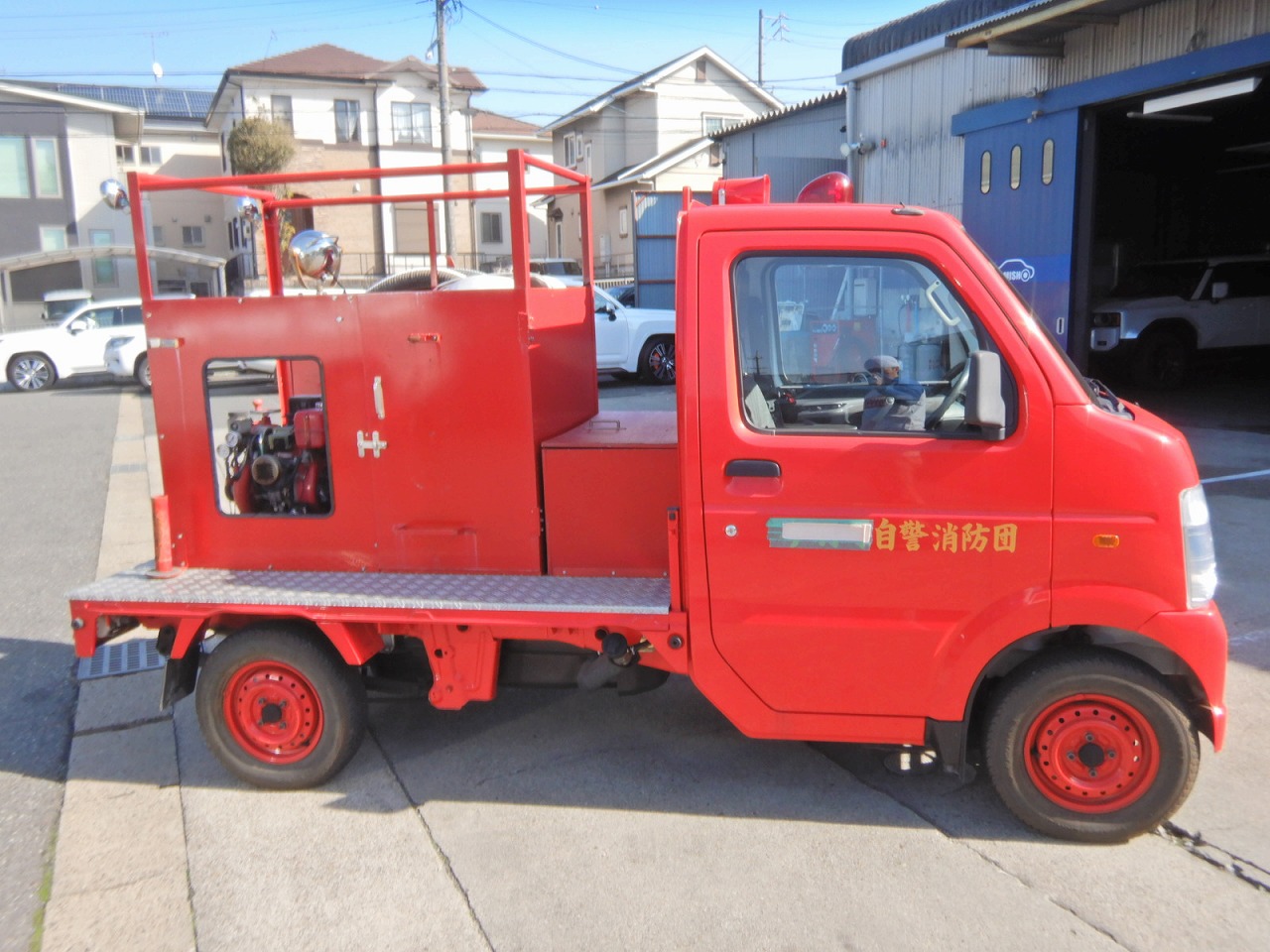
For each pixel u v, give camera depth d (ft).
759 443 11.05
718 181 14.08
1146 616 10.66
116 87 169.48
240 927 10.34
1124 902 10.35
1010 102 40.22
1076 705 11.16
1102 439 10.52
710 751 14.05
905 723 11.41
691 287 11.04
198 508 13.37
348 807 12.75
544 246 143.23
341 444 12.83
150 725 15.57
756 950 9.77
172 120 139.23
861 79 50.34
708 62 128.88
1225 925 9.96
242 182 12.85
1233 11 31.58
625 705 15.66
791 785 12.98
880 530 10.94
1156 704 10.85
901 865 11.12
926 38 45.39
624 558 12.54
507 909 10.52
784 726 11.68
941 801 12.48
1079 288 38.96
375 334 12.50
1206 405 41.50
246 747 13.16
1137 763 11.14
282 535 13.23
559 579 12.60
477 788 13.14
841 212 10.98
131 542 26.18
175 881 11.23
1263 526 23.43
